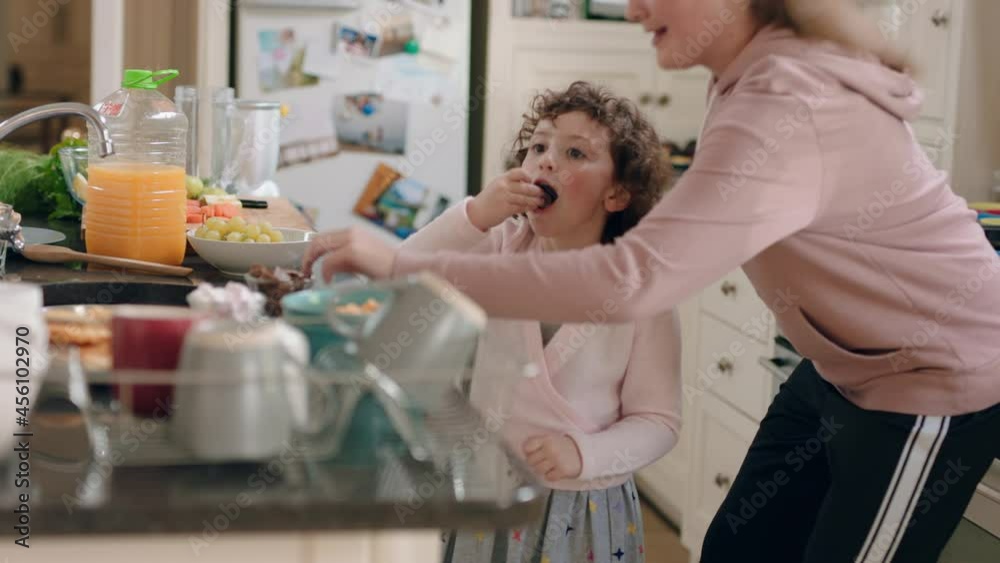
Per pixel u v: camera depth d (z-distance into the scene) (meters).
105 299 1.52
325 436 0.95
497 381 1.50
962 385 1.40
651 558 2.92
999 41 2.52
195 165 2.56
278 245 1.65
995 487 2.03
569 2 3.86
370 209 3.80
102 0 3.69
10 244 1.59
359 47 3.72
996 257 1.46
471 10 3.97
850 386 1.47
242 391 0.87
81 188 2.00
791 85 1.23
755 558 1.73
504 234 1.72
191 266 1.75
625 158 1.62
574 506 1.54
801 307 1.42
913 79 1.38
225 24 3.68
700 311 2.97
